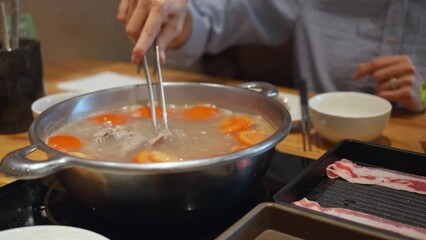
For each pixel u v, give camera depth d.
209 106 0.92
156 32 0.90
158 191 0.67
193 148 0.80
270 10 1.53
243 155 0.68
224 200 0.71
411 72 1.16
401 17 1.35
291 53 1.67
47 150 0.68
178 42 1.35
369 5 1.39
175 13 0.94
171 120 0.90
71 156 0.67
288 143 0.96
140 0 0.91
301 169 0.86
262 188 0.81
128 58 1.82
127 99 0.91
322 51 1.48
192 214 0.71
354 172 0.82
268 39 1.59
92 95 0.88
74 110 0.85
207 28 1.38
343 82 1.46
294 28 1.58
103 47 1.71
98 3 1.65
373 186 0.79
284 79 1.73
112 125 0.87
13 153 0.67
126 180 0.66
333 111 1.04
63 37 1.56
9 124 1.00
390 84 1.17
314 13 1.48
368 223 0.71
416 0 1.33
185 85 0.92
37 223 0.74
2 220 0.74
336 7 1.45
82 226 0.73
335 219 0.65
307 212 0.66
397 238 0.63
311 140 0.97
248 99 0.88
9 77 0.98
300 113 1.03
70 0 1.55
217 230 0.73
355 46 1.43
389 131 1.01
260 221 0.67
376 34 1.40
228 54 1.77
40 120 0.77
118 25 1.75
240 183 0.71
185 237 0.71
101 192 0.68
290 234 0.67
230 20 1.46
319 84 1.49
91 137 0.83
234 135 0.84
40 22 1.48
